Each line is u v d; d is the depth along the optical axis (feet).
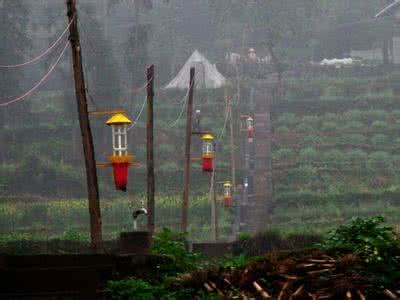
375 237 114.42
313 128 582.35
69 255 97.76
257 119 583.99
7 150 534.78
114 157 159.43
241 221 402.52
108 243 177.88
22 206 413.59
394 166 515.91
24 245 181.98
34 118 573.74
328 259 109.50
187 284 112.68
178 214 415.03
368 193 454.40
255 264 110.83
